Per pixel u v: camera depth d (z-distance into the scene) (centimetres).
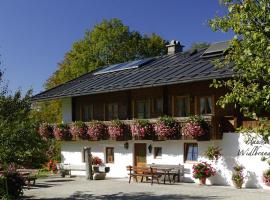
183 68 2528
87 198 1850
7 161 1611
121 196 1877
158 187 2133
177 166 2312
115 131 2561
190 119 2180
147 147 2533
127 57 5262
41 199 1839
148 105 2644
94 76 3291
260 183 2012
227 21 818
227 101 809
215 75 2092
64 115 3169
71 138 2873
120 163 2694
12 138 1577
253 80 789
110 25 5272
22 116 1653
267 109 762
